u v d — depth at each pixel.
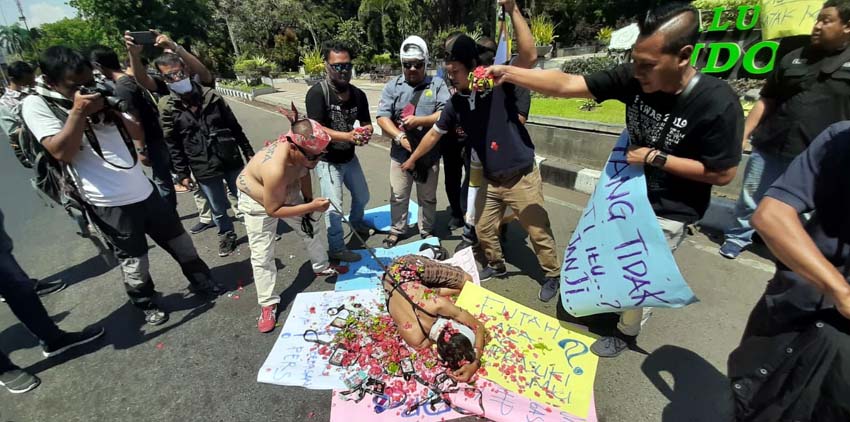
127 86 3.44
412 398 2.15
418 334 2.38
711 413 1.98
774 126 2.76
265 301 2.79
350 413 2.10
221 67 30.00
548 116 5.29
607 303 2.16
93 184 2.39
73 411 2.25
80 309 3.15
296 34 31.30
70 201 2.44
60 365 2.58
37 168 2.56
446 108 2.73
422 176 3.41
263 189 2.44
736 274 2.96
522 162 2.55
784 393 1.26
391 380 2.27
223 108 3.50
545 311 2.79
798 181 1.13
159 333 2.81
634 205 1.94
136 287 2.76
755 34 4.97
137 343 2.73
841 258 1.13
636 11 20.98
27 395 2.37
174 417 2.16
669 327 2.52
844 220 1.10
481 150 2.63
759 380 1.33
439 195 4.99
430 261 2.76
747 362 1.37
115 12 24.31
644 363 2.29
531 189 2.63
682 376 2.19
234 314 2.97
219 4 28.48
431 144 2.95
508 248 3.62
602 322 2.63
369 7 22.53
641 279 1.99
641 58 1.61
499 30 2.58
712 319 2.56
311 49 29.75
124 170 2.48
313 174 5.65
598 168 4.70
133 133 2.73
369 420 2.06
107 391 2.36
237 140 3.73
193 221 4.72
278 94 17.47
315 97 3.16
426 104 3.30
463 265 3.21
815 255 1.03
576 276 2.31
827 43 2.44
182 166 3.55
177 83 3.16
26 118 2.17
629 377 2.21
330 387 2.26
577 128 4.88
